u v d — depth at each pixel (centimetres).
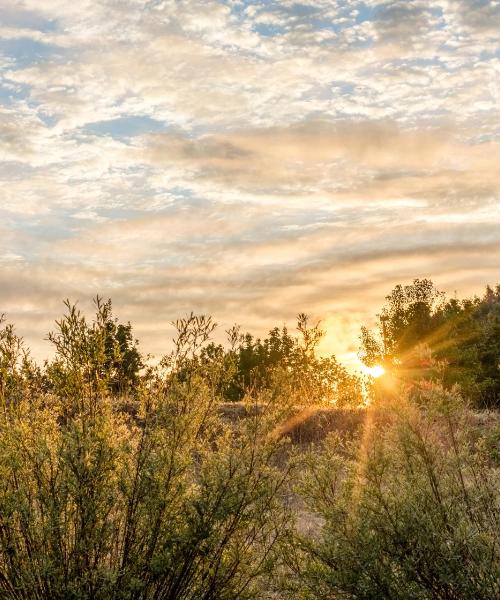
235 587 536
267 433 555
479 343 3559
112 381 558
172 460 504
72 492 479
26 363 545
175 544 500
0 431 520
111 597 477
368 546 470
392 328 3903
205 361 577
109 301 542
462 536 447
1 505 480
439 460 501
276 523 548
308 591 505
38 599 475
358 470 514
